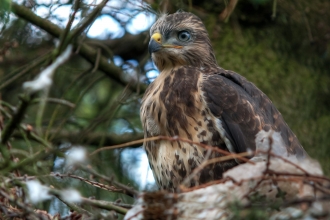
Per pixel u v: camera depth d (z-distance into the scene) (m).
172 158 10.12
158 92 10.72
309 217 7.01
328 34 14.78
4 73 14.51
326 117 14.08
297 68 14.34
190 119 10.21
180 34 11.70
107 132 14.09
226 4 13.02
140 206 7.93
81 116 14.95
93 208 9.30
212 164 9.86
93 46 15.72
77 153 8.54
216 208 7.64
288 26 14.63
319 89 14.27
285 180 7.43
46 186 8.53
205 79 10.59
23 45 14.38
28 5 13.47
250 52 14.20
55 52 10.27
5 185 8.57
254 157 8.54
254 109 10.34
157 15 12.75
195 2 14.67
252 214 6.96
